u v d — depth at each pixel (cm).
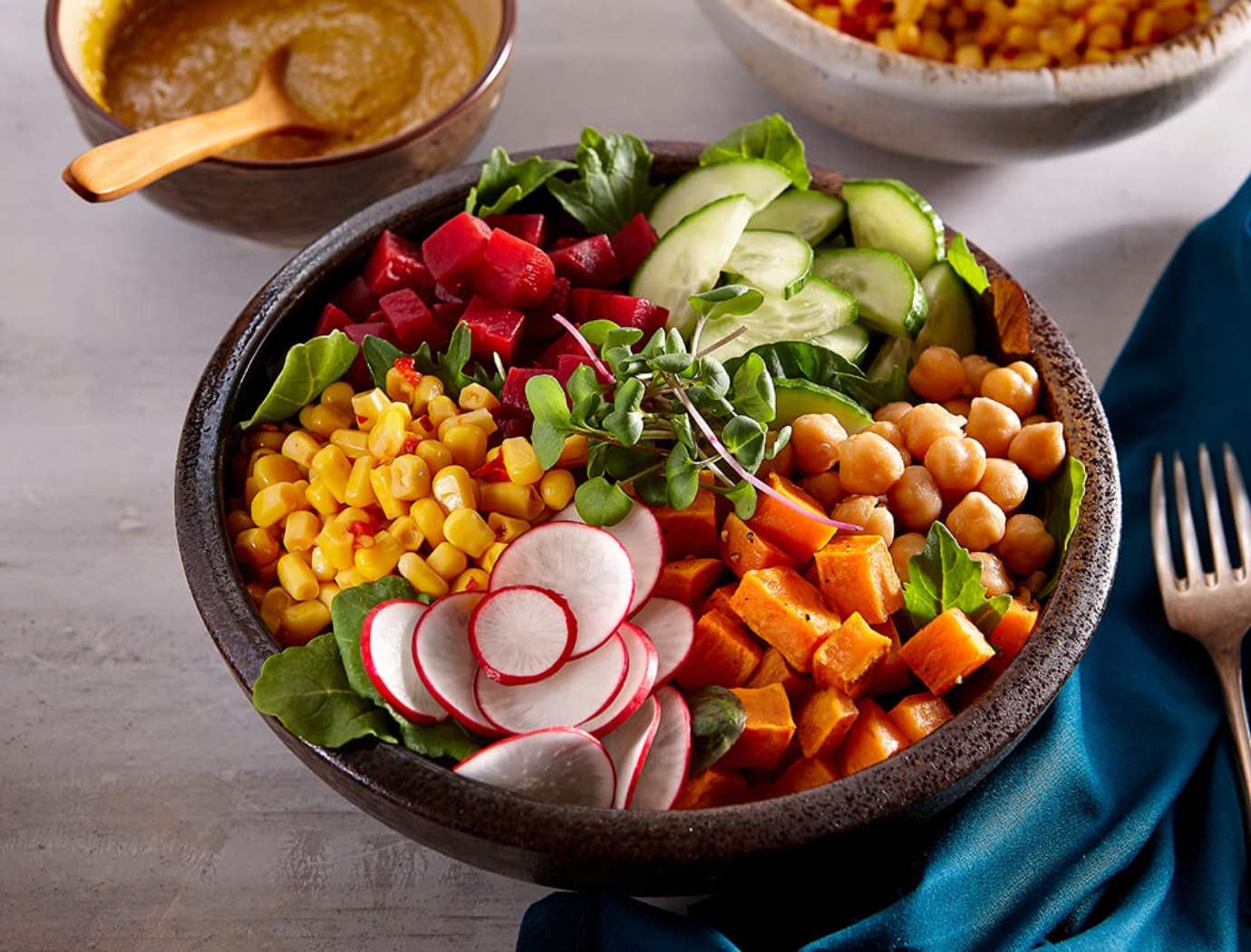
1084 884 44
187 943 45
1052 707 47
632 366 44
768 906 45
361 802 41
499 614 43
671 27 65
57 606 51
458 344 47
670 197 50
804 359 47
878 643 43
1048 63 58
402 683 42
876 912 44
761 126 52
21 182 60
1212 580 50
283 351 48
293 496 45
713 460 44
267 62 56
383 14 59
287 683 41
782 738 42
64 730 48
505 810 39
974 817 45
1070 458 45
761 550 44
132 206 59
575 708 42
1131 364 55
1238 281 54
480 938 46
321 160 51
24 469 53
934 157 57
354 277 49
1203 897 45
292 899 46
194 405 45
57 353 56
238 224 53
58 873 46
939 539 43
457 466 45
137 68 57
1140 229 60
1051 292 58
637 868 39
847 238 51
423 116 57
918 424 46
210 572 43
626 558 43
